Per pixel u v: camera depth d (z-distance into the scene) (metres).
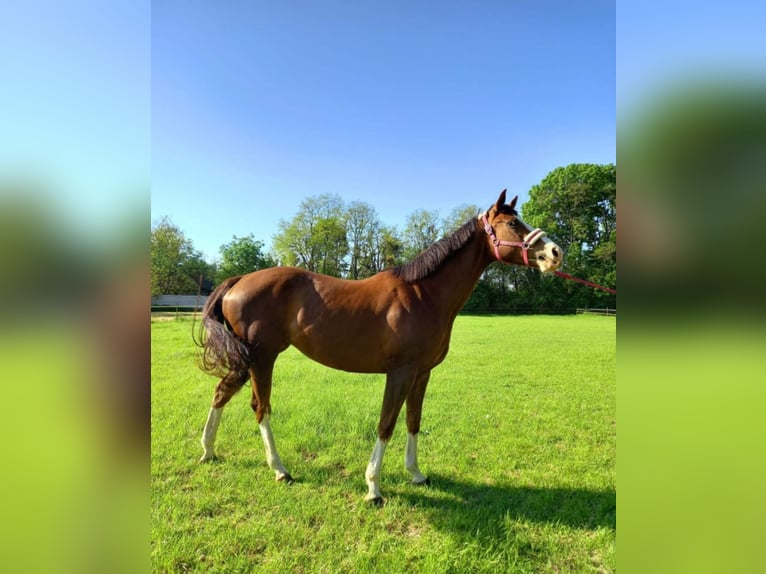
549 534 2.50
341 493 2.96
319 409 4.71
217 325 3.16
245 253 37.72
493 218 3.11
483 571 2.17
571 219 35.50
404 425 4.37
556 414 4.81
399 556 2.26
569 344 11.36
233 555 2.27
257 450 3.62
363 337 3.01
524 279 34.84
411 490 3.02
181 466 3.27
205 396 5.25
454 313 3.20
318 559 2.25
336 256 39.59
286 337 3.29
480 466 3.42
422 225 40.03
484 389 6.00
